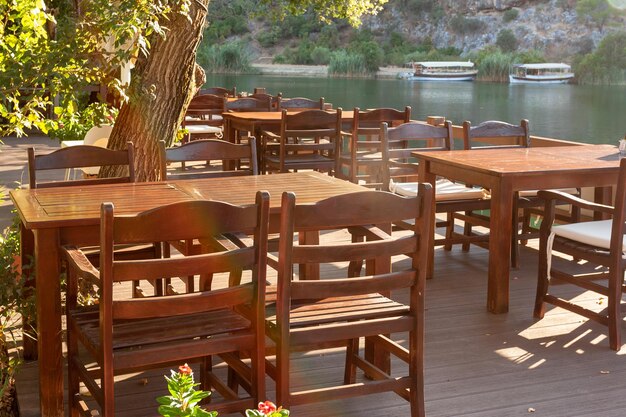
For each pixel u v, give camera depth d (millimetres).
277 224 3354
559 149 5332
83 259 2695
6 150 10641
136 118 5418
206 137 9578
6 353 3529
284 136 6902
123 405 3080
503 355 3658
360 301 2949
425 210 2771
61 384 2924
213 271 2549
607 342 3855
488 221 5320
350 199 2660
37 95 4730
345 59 50625
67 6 9055
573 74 47906
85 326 2703
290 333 2654
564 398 3197
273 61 52219
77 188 3668
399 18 55344
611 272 3744
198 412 1524
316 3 10547
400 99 30672
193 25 5391
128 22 4547
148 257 3768
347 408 3094
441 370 3471
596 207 3785
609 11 50969
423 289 2814
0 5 4727
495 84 45281
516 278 4977
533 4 53344
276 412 1499
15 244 3805
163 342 2555
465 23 53844
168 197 3447
